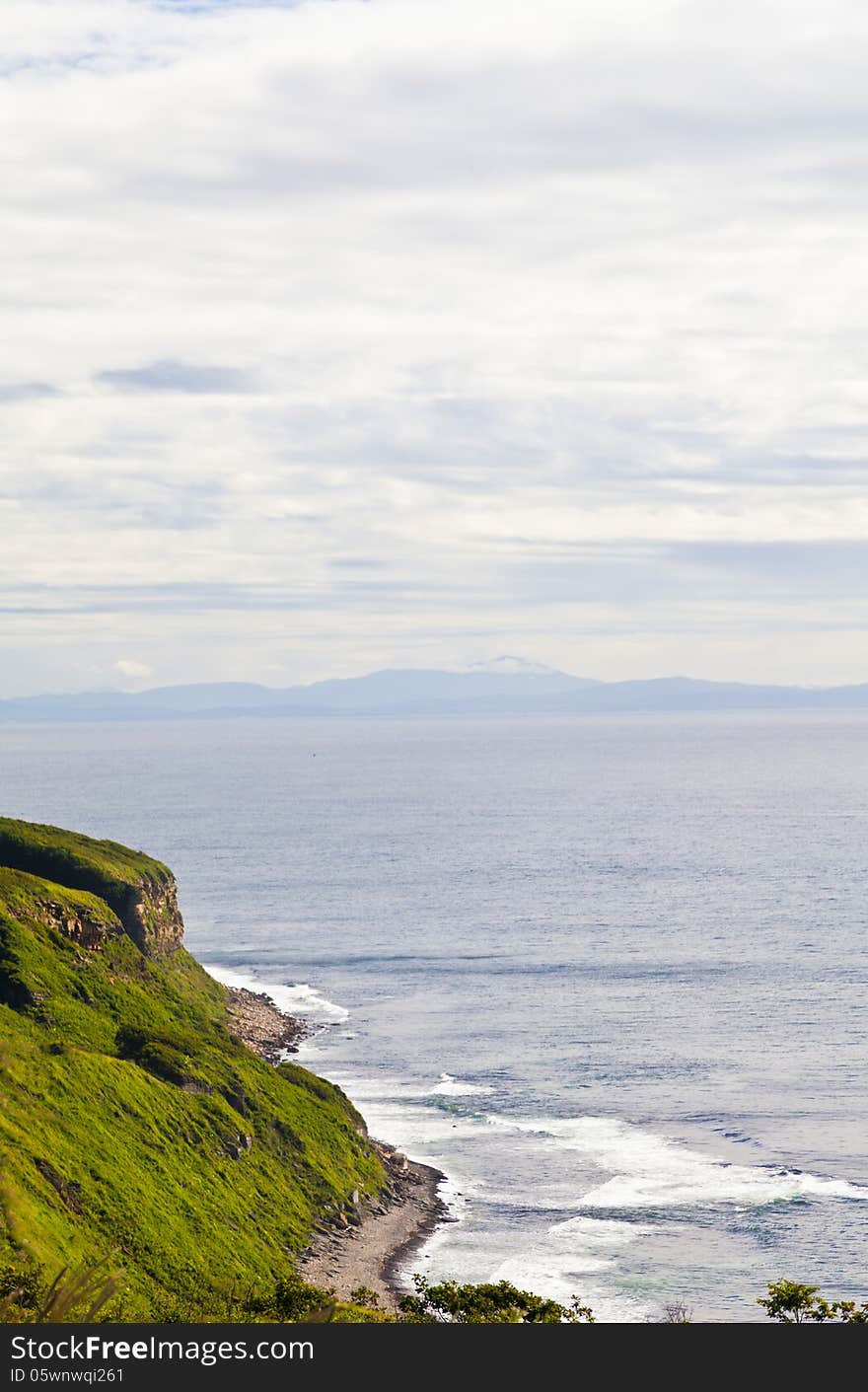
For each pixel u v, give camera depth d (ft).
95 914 447.83
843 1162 369.50
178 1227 277.23
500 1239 323.57
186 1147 316.40
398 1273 302.86
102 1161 285.23
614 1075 453.99
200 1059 366.84
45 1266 221.05
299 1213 321.93
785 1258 311.06
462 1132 402.31
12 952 383.24
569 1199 348.38
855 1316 212.43
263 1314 227.40
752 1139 389.19
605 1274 302.45
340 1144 365.40
